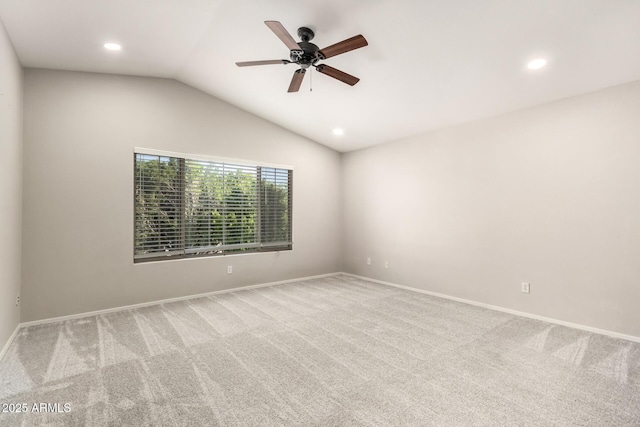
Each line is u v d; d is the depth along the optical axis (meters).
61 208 3.40
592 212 3.09
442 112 3.92
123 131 3.77
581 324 3.16
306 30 2.70
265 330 3.11
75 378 2.21
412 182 4.80
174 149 4.12
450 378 2.22
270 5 2.52
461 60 2.85
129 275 3.78
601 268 3.04
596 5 2.06
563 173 3.28
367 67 3.21
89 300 3.54
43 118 3.33
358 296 4.39
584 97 3.14
